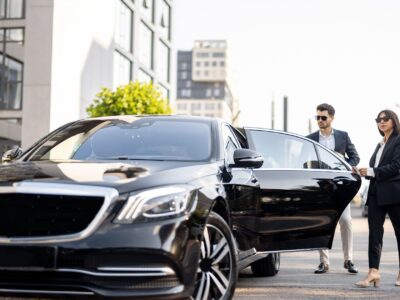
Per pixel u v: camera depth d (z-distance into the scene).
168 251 4.49
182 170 5.12
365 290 7.36
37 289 4.48
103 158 5.68
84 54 34.78
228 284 5.40
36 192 4.52
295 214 6.89
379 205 7.54
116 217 4.48
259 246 6.46
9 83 31.19
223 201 5.34
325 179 7.26
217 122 6.41
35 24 31.20
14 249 4.45
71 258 4.40
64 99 32.44
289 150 7.48
